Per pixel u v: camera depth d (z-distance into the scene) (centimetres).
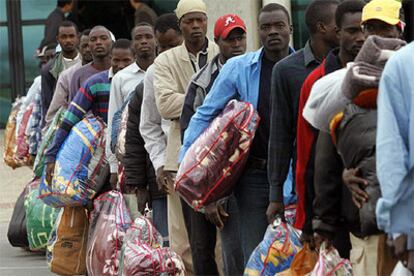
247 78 878
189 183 877
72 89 1220
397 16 716
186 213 973
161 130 1016
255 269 815
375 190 639
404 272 634
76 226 1127
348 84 652
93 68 1221
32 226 1254
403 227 600
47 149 1140
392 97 597
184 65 999
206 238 970
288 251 808
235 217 921
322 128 693
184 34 1002
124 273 932
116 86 1092
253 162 880
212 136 872
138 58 1095
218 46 962
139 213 1038
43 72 1410
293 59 811
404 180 595
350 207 696
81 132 1112
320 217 710
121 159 1045
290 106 810
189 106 944
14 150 1533
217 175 874
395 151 592
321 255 722
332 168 702
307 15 809
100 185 1108
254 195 881
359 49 741
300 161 756
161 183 1005
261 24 877
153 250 930
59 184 1101
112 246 1004
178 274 931
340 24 749
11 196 1775
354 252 708
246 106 868
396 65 598
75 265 1130
